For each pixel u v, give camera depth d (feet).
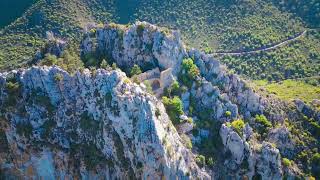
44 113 611.88
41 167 618.85
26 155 618.44
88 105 601.21
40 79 613.11
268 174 640.58
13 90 615.57
